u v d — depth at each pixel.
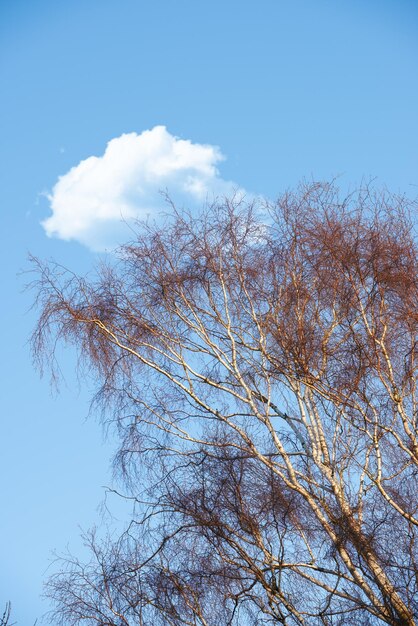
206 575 12.38
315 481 13.12
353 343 13.50
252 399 14.06
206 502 12.68
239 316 14.66
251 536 12.55
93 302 14.64
